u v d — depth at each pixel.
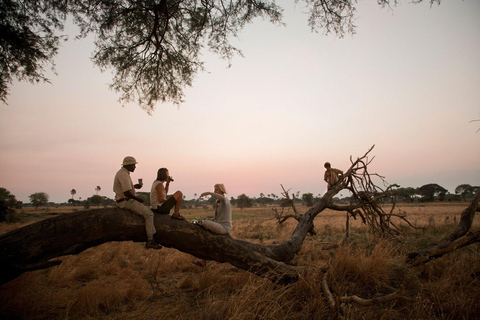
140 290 4.57
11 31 5.64
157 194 4.53
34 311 3.87
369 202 7.89
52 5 5.69
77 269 5.80
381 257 4.89
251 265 4.80
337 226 16.42
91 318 3.70
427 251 5.39
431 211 41.25
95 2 5.80
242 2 6.31
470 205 6.27
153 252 8.17
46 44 6.16
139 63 7.04
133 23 6.43
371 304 3.54
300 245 6.07
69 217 4.02
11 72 6.21
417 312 3.38
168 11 6.56
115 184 4.28
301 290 4.23
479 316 3.42
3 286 4.46
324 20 6.32
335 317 3.47
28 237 3.70
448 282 4.34
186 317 3.67
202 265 6.08
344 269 4.71
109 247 8.78
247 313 3.32
